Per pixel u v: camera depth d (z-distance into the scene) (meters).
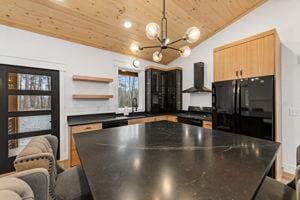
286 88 2.89
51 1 2.44
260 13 3.22
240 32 3.54
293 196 1.14
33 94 3.05
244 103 2.76
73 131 2.94
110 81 3.89
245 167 1.01
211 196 0.72
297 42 2.78
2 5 2.37
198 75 4.25
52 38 3.23
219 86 3.15
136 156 1.19
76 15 2.79
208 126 3.47
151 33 1.81
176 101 4.83
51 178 1.13
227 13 3.35
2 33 2.69
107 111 4.04
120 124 3.56
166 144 1.48
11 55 2.77
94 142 1.54
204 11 3.20
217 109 3.16
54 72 3.29
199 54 4.43
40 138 1.45
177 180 0.85
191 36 1.92
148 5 2.83
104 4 2.66
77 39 3.45
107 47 3.91
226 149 1.34
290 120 2.85
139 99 4.81
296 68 2.79
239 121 2.80
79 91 3.61
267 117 2.50
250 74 2.75
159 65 5.17
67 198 1.21
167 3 2.84
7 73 2.76
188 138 1.67
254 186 0.80
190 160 1.12
